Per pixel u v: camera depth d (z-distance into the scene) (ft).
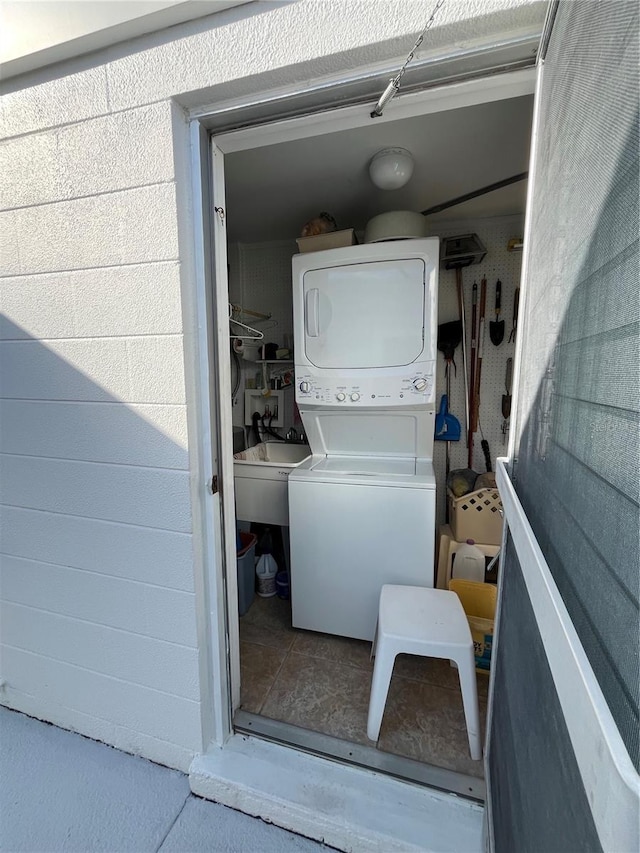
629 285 1.20
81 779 4.29
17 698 5.13
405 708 5.04
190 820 3.87
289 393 9.16
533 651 2.23
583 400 1.64
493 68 2.79
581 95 1.73
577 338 1.75
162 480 3.86
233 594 4.48
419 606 4.95
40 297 3.97
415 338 5.82
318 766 4.06
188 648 4.07
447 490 8.02
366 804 3.68
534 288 2.78
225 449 4.10
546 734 1.87
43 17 3.29
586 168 1.66
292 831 3.73
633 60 1.18
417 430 6.47
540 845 1.85
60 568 4.48
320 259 6.05
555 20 2.19
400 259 5.73
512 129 4.64
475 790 3.77
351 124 3.40
